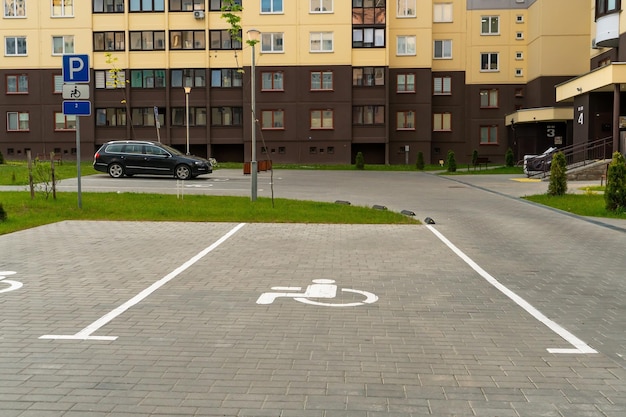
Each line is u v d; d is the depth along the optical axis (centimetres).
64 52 4753
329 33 4631
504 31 4953
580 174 2822
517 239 1268
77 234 1300
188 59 4762
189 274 916
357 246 1169
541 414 440
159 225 1436
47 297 772
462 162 5022
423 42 4800
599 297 798
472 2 4962
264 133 4700
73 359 548
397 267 977
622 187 1672
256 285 848
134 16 4753
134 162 2852
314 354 565
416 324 666
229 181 2772
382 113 4703
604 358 561
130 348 579
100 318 680
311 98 4659
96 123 4828
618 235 1326
